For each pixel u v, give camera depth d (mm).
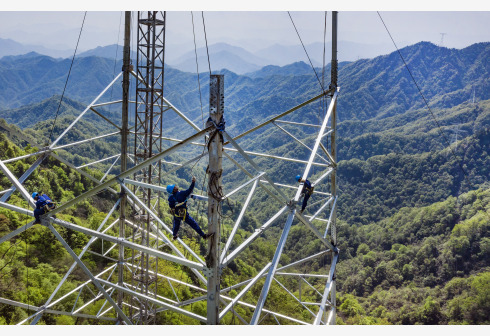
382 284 113000
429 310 93875
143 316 17797
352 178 180000
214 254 10742
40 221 13148
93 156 139875
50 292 29938
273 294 57438
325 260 117875
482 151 163875
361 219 161375
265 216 134500
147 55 17656
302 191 15898
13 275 29828
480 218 113000
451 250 109500
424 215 131000
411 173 170500
